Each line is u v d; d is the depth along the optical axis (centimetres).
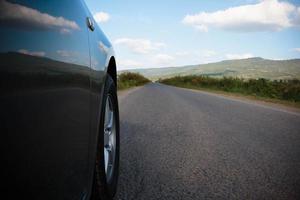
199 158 420
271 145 513
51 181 140
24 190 118
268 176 355
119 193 292
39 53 130
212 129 650
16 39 114
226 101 1438
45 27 140
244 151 467
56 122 145
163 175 346
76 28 188
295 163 411
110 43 307
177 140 529
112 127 298
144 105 1104
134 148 461
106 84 264
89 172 201
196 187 315
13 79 110
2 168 105
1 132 104
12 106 109
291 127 710
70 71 166
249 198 292
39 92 129
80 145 180
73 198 170
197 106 1133
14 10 116
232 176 351
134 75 6025
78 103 177
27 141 119
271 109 1120
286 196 299
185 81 6731
